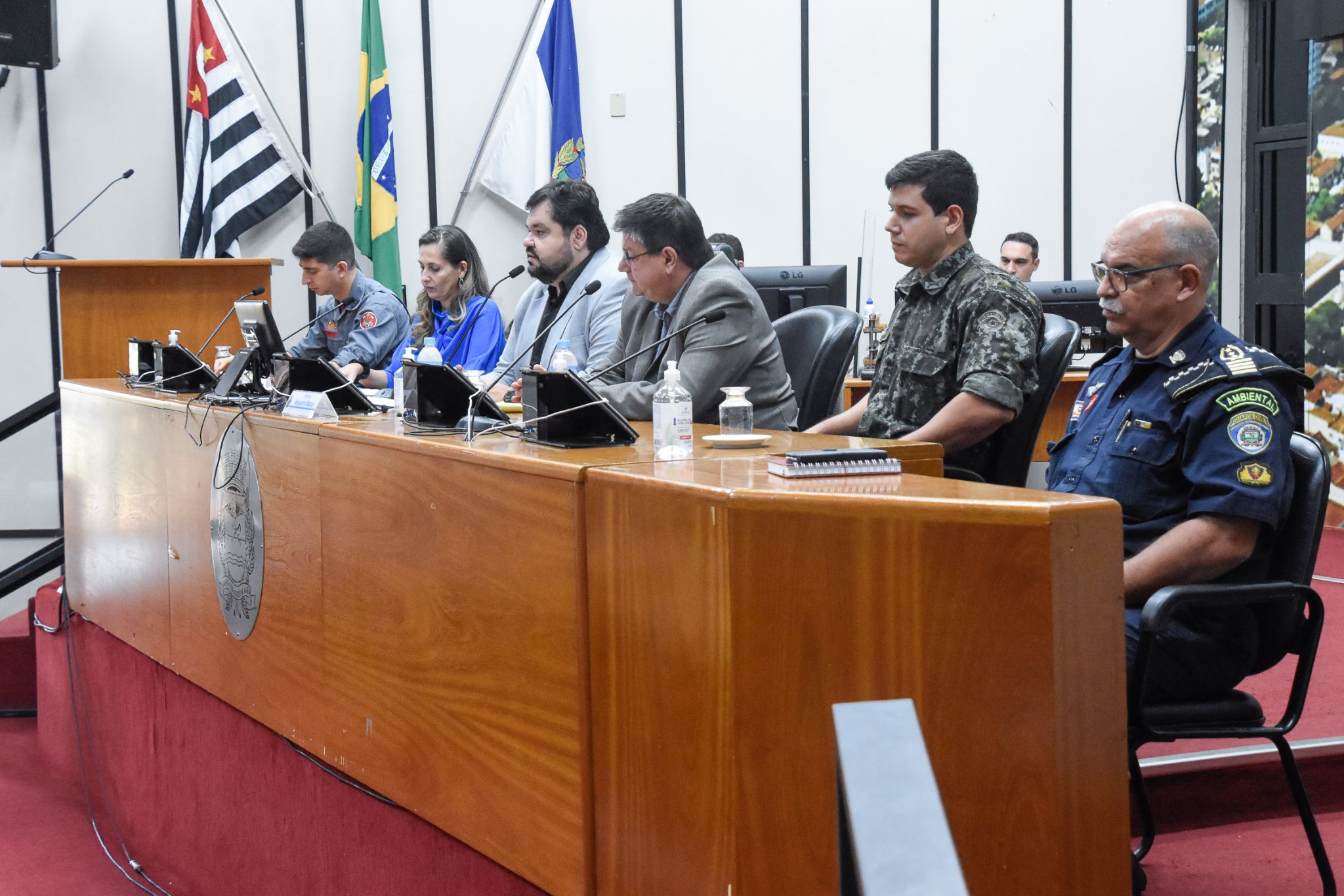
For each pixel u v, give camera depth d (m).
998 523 1.09
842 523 1.14
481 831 1.58
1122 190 6.55
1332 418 5.32
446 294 3.96
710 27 6.51
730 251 4.77
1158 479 1.90
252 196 6.30
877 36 6.50
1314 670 3.03
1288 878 2.00
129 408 2.81
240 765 2.34
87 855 2.95
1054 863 1.09
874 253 6.57
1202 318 1.94
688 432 1.46
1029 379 2.43
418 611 1.69
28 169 6.39
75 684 3.36
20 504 4.38
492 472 1.51
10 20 5.73
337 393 2.22
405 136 6.50
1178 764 2.27
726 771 1.19
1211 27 6.36
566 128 6.37
